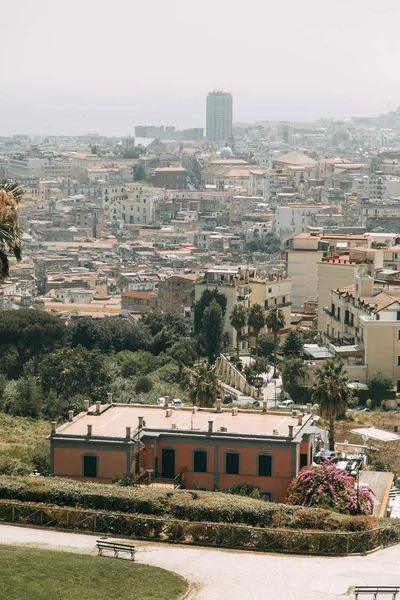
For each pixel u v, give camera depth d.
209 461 168.50
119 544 120.69
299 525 131.75
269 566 120.62
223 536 128.25
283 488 166.25
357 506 149.12
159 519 130.00
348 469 174.62
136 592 110.25
